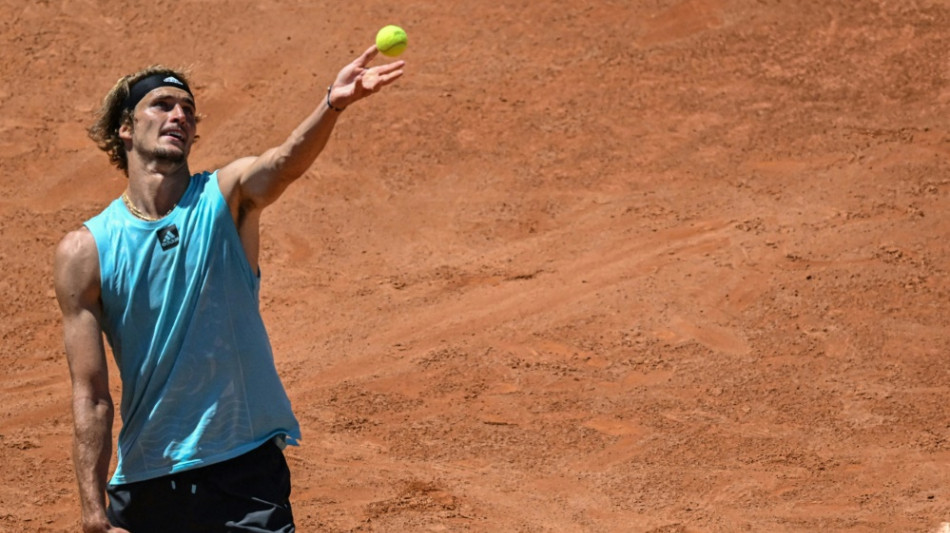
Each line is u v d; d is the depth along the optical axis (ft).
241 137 158.40
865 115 158.10
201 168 152.25
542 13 182.50
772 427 91.61
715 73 168.04
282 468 45.96
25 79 171.22
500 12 183.32
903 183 140.77
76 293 43.09
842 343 107.34
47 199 147.33
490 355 107.55
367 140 156.97
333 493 80.79
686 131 156.25
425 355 108.37
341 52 175.01
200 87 168.25
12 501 80.64
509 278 125.39
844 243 127.65
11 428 95.55
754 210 137.08
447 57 173.99
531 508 78.13
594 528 74.69
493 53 174.40
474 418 94.63
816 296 116.47
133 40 179.52
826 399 96.63
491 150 153.99
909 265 122.11
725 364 103.91
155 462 43.65
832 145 151.33
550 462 86.17
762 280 120.26
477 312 117.70
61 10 185.98
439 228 138.31
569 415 94.84
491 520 76.23
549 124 158.81
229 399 43.88
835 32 176.14
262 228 139.85
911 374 100.94
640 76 168.04
